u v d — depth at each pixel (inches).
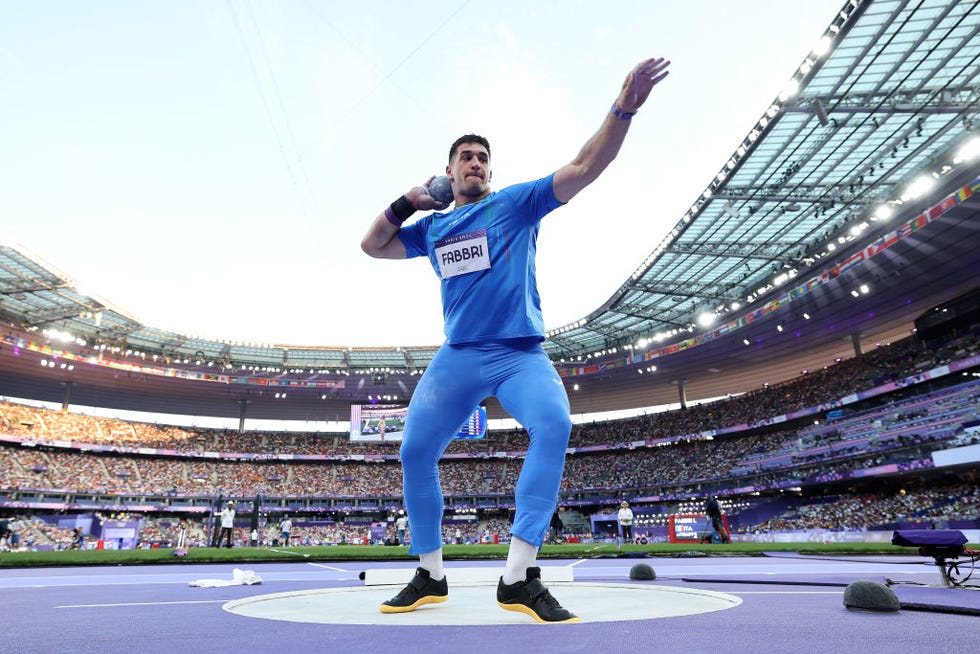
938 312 1462.8
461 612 120.9
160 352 1984.5
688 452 2023.9
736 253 1354.6
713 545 729.0
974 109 904.3
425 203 130.0
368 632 91.6
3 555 553.6
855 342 1710.1
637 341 1910.7
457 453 2225.6
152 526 1834.4
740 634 88.0
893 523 1229.7
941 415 1336.1
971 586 185.0
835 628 95.4
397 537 1211.9
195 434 2175.2
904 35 788.6
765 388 1916.8
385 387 2244.1
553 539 1840.6
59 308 1627.7
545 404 114.3
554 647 76.8
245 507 2000.5
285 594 165.3
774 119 924.0
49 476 1768.0
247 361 2107.5
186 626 102.2
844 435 1555.1
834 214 1205.1
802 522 1571.1
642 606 131.4
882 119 933.2
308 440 2268.7
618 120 106.4
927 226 1162.6
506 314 121.7
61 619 117.3
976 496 1277.1
